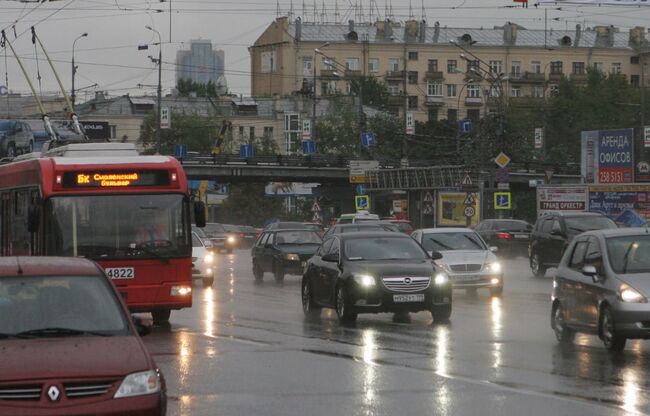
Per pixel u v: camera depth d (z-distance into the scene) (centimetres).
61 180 2970
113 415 1267
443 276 3150
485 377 2023
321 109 19588
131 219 2991
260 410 1692
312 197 17238
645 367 2145
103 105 19300
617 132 10019
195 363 2248
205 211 3072
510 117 16612
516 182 14438
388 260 3231
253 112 19788
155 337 2775
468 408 1694
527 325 3058
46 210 2956
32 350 1327
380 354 2386
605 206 8169
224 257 9031
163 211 3012
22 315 1417
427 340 2673
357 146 17438
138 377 1294
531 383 1944
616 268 2397
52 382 1262
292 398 1802
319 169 14212
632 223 6900
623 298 2309
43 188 2962
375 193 12700
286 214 16262
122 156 3225
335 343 2616
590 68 19400
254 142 17825
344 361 2270
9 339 1377
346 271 3147
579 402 1741
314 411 1680
